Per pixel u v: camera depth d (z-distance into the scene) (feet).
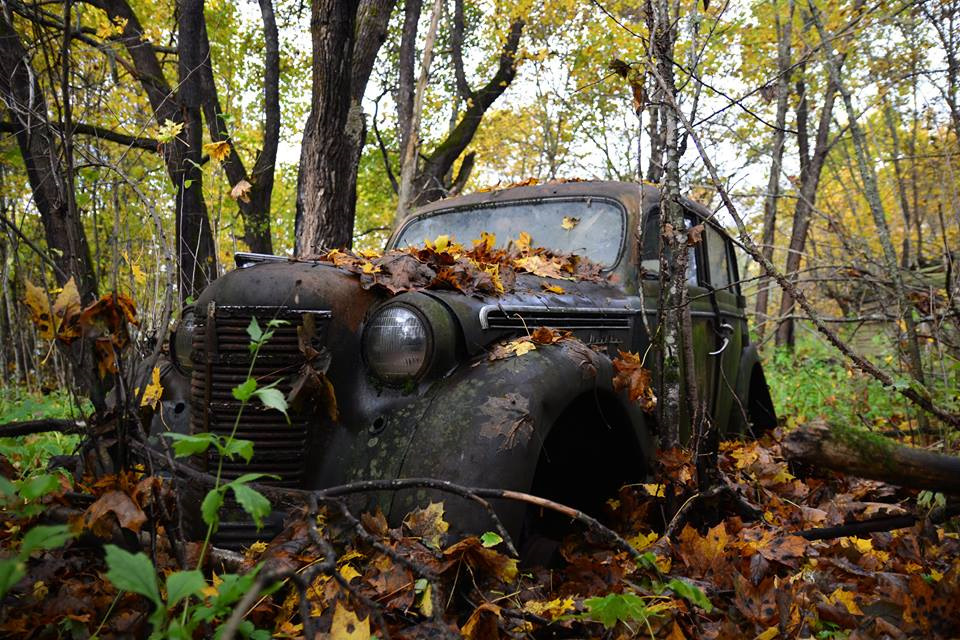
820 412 21.54
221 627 5.39
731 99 9.70
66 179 7.50
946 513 8.45
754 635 6.74
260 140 44.09
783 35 29.35
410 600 6.47
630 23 28.84
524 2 34.60
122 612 6.47
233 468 7.96
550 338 8.61
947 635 6.47
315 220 20.68
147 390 9.20
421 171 36.73
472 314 8.45
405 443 7.56
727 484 9.76
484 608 6.36
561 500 9.57
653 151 10.77
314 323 8.10
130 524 6.17
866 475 5.45
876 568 8.43
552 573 7.88
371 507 7.32
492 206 13.75
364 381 8.30
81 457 8.07
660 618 6.63
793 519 11.07
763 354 40.65
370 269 8.94
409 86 36.88
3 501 6.09
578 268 11.44
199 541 7.83
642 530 9.43
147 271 10.34
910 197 26.14
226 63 42.98
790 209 49.19
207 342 8.15
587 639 6.70
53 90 7.63
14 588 6.60
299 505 7.50
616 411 9.26
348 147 22.41
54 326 6.82
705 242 15.10
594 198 12.79
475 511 6.94
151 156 22.18
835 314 38.55
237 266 9.60
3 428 7.30
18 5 10.41
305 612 4.62
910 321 13.89
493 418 7.39
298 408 7.90
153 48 30.19
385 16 27.09
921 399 8.45
